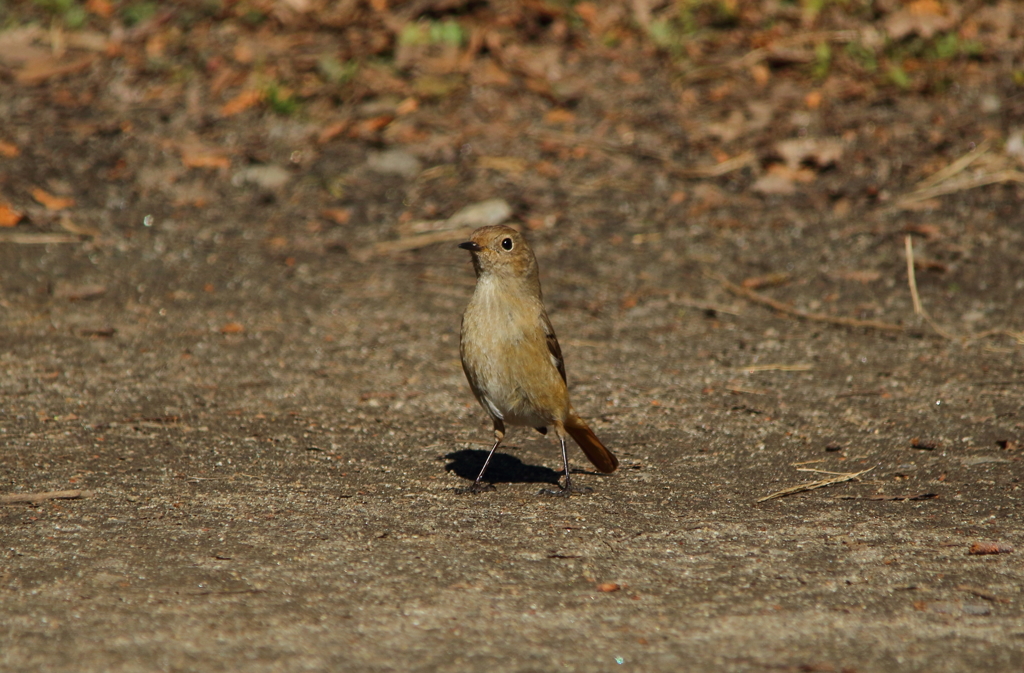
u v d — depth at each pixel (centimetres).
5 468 897
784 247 1552
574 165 1783
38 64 2030
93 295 1401
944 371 1181
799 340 1302
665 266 1524
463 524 798
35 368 1168
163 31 2119
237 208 1683
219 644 581
